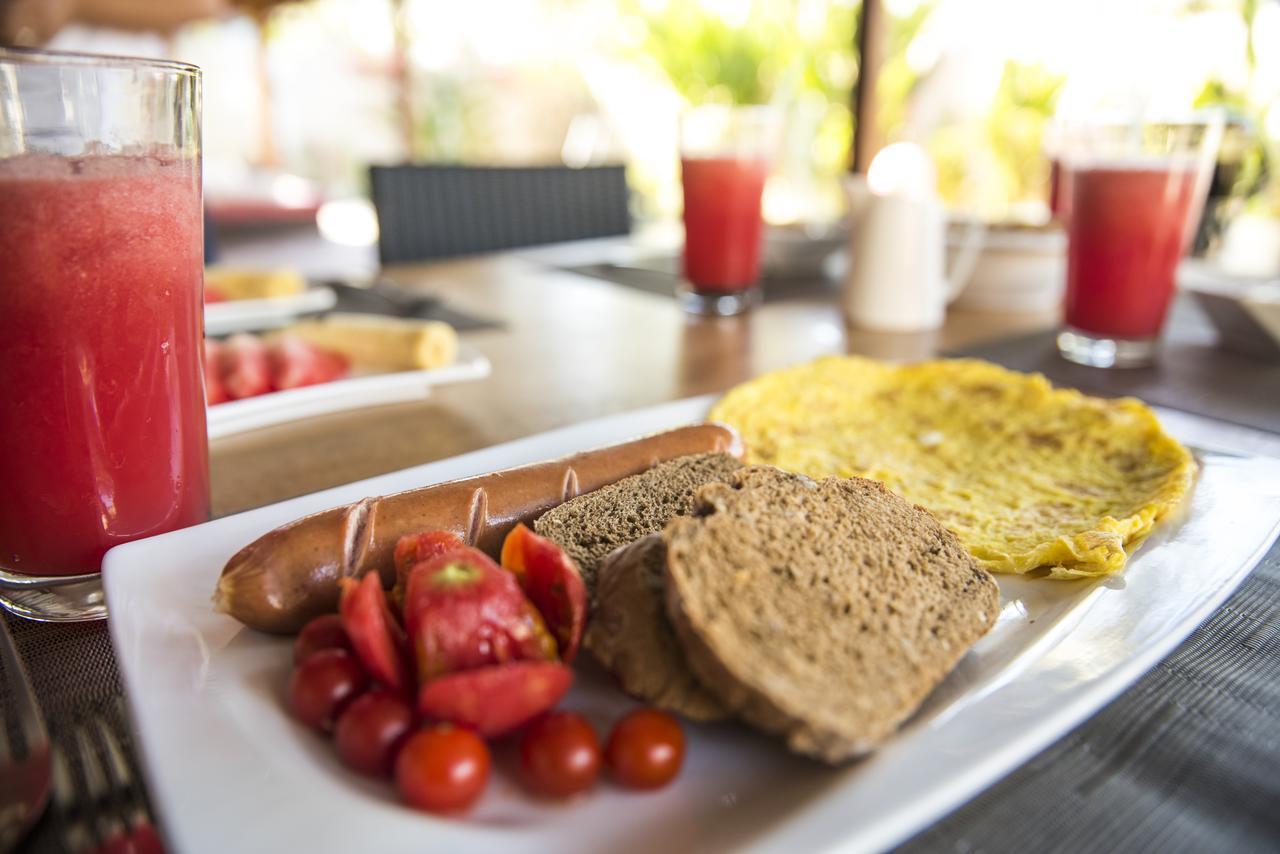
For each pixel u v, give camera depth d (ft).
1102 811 0.60
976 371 1.44
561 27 6.97
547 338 1.90
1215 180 2.17
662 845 0.57
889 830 0.54
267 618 0.72
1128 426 1.20
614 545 0.84
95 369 0.77
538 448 1.07
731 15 5.20
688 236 2.15
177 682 0.66
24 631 0.79
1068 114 1.73
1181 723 0.69
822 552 0.76
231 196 6.26
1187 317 2.13
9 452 0.77
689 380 1.61
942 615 0.74
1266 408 1.43
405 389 1.46
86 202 0.73
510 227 3.30
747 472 0.85
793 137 4.61
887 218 1.95
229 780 0.57
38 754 0.62
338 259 6.02
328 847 0.53
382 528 0.79
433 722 0.62
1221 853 0.57
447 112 7.51
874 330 2.02
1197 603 0.78
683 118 2.12
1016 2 3.63
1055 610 0.80
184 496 0.87
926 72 3.99
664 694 0.67
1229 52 2.65
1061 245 2.08
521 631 0.66
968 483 1.12
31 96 0.70
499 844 0.56
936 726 0.63
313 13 7.82
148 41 7.28
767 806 0.60
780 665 0.64
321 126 8.52
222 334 1.83
